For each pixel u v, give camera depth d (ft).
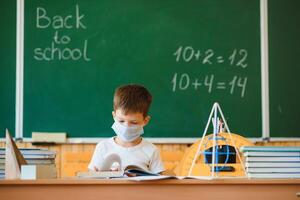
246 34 14.30
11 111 13.74
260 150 6.97
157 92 14.02
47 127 13.78
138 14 14.17
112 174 6.89
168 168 13.37
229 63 14.21
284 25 14.39
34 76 13.88
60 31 14.02
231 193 6.59
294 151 6.98
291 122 14.20
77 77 13.96
